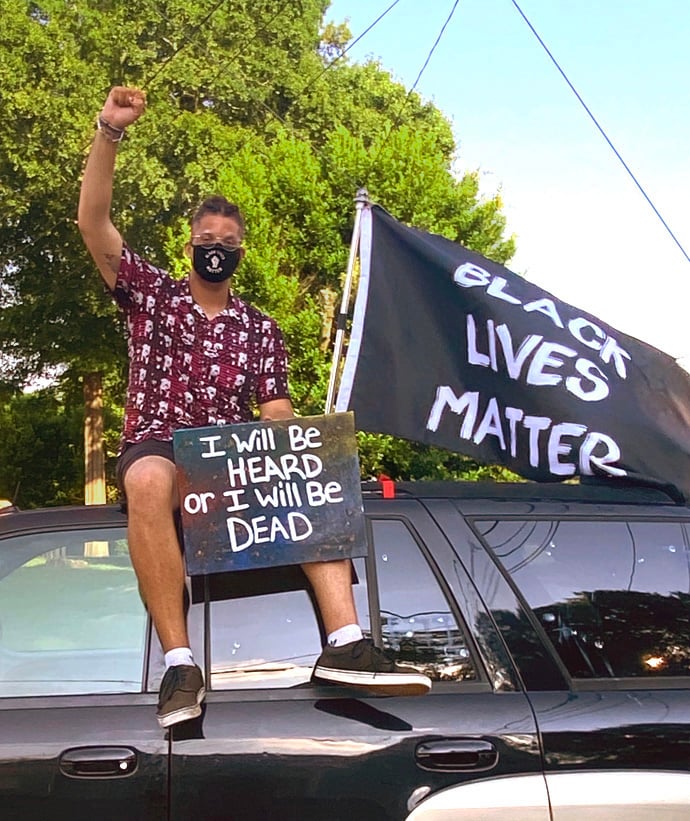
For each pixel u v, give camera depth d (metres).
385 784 2.61
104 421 23.67
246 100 18.58
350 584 2.80
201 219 3.12
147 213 17.39
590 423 3.64
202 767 2.59
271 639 2.77
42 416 24.83
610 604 2.95
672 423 3.74
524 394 3.75
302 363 11.31
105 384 22.73
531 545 2.99
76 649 2.78
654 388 3.82
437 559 2.91
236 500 2.80
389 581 2.88
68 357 20.50
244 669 2.73
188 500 2.78
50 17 17.77
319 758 2.61
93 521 2.94
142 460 2.85
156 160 16.95
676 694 2.82
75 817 2.55
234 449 2.82
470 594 2.87
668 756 2.72
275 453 2.83
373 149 11.79
